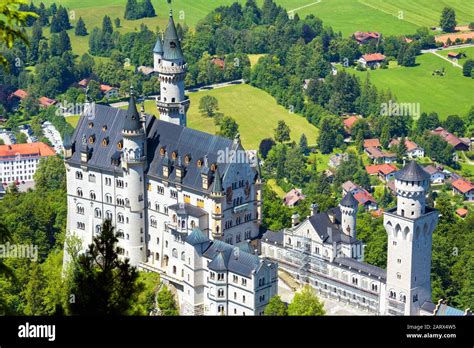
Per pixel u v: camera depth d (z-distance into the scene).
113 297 166.25
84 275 167.12
